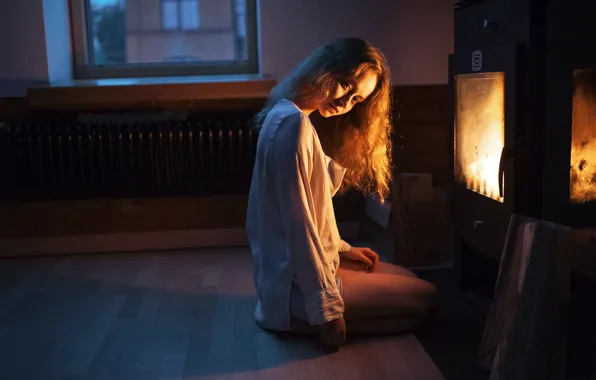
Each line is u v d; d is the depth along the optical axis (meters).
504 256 1.71
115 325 2.08
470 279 2.29
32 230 2.96
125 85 2.80
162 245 3.04
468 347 1.86
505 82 1.78
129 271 2.69
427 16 2.94
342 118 2.11
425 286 1.96
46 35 2.84
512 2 1.79
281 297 1.89
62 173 2.92
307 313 1.79
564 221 1.80
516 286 1.63
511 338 1.59
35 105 2.77
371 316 1.91
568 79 1.74
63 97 2.77
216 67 3.24
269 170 1.84
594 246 1.53
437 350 1.84
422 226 2.64
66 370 1.76
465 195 2.14
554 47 1.72
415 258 2.65
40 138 2.85
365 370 1.72
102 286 2.49
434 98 2.96
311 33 2.94
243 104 2.96
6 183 2.90
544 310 1.52
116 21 3.21
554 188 1.79
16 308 2.25
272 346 1.89
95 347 1.91
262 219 1.91
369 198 2.92
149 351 1.88
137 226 3.01
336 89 1.85
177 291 2.41
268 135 1.84
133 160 2.95
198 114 3.04
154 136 2.94
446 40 2.96
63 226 2.97
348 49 1.86
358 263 2.11
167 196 2.99
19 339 1.98
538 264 1.57
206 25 3.25
